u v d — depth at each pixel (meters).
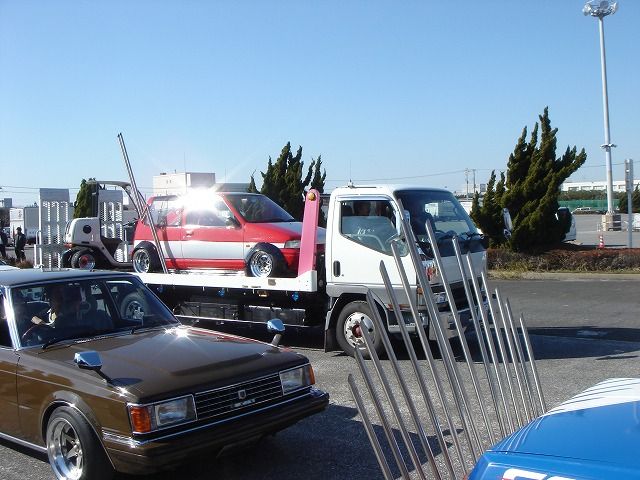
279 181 25.33
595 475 2.31
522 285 18.66
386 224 9.20
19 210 48.44
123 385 4.78
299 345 11.02
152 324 6.35
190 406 4.83
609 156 37.34
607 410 2.95
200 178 20.94
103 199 16.75
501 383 4.06
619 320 12.51
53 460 5.18
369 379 3.31
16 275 6.36
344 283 9.53
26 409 5.36
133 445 4.58
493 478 2.51
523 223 22.11
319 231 10.33
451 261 9.13
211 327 12.24
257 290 10.40
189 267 11.52
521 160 22.81
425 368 8.90
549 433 2.71
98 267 13.98
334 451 5.96
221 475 5.47
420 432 3.40
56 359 5.32
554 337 11.06
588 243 32.62
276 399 5.38
